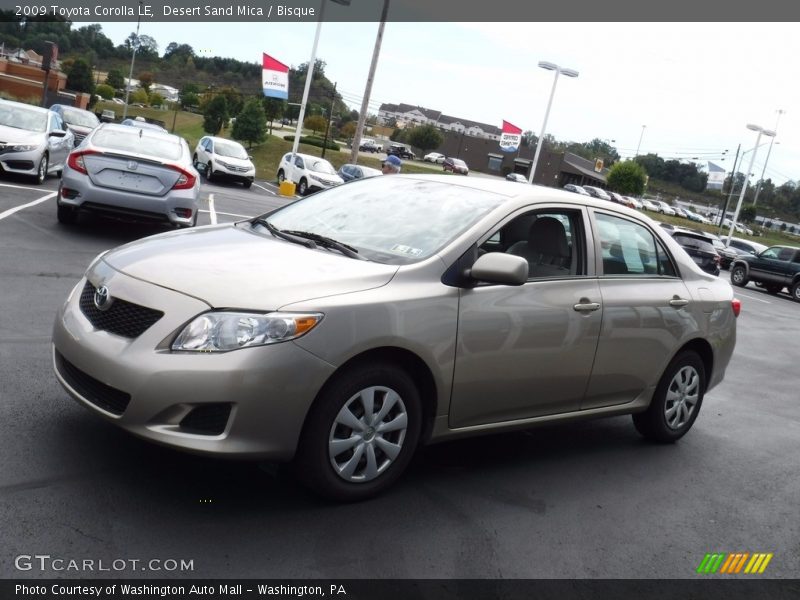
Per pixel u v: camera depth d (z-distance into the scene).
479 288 3.76
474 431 3.90
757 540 3.90
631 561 3.43
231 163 26.48
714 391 7.50
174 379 3.01
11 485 3.13
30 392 4.20
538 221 4.23
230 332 3.07
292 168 30.00
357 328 3.25
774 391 8.01
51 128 14.65
